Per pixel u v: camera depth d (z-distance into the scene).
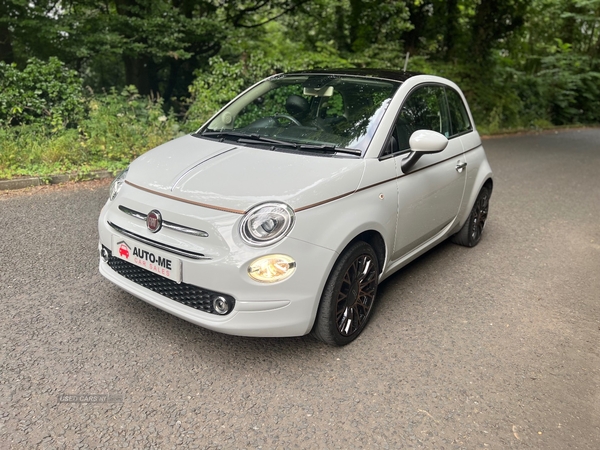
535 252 5.35
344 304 3.19
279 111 3.92
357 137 3.47
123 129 7.77
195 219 2.78
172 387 2.76
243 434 2.47
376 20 13.89
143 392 2.71
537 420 2.74
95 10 9.94
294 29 14.14
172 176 3.08
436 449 2.48
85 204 5.75
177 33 10.13
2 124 7.65
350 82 3.96
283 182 2.92
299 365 3.05
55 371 2.81
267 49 11.75
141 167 3.29
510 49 18.00
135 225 3.03
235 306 2.74
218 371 2.93
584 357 3.39
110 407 2.58
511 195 7.94
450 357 3.27
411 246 3.95
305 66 11.27
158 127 8.36
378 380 2.96
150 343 3.14
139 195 3.04
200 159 3.25
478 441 2.55
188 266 2.77
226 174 3.02
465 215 4.87
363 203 3.17
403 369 3.09
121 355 3.00
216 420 2.55
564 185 8.96
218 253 2.73
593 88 23.62
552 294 4.34
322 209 2.91
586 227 6.42
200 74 10.06
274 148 3.41
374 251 3.39
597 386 3.09
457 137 4.60
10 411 2.49
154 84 12.23
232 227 2.74
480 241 5.58
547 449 2.54
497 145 13.95
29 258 4.20
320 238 2.87
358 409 2.71
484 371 3.14
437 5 15.28
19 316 3.32
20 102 7.66
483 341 3.50
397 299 4.04
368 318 3.51
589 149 14.34
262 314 2.77
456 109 4.74
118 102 8.52
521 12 16.50
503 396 2.92
